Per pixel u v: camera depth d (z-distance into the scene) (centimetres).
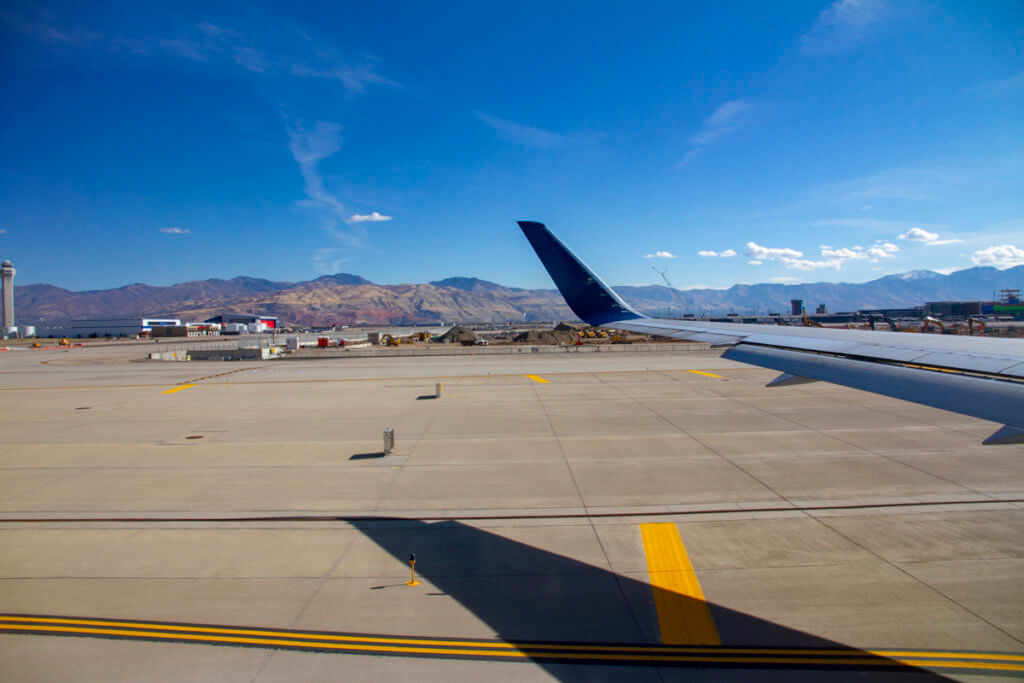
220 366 4431
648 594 850
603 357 4759
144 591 873
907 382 542
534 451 1702
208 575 927
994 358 544
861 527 1089
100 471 1548
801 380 666
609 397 2639
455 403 2533
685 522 1131
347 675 665
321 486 1401
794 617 778
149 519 1188
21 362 4988
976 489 1295
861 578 887
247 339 9988
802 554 975
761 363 770
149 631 760
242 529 1130
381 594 859
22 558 998
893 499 1239
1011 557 953
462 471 1514
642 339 7669
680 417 2156
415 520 1170
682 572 919
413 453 1702
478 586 881
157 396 2856
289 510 1235
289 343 6003
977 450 1634
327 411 2388
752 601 823
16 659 696
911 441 1748
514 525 1134
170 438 1931
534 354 5122
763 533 1069
